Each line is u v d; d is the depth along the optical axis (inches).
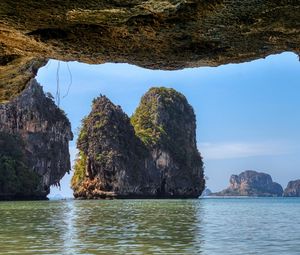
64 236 674.8
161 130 5521.7
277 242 621.6
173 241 619.2
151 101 5831.7
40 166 4345.5
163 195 5275.6
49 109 4473.4
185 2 180.2
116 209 1793.8
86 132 4840.1
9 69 265.3
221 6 182.9
